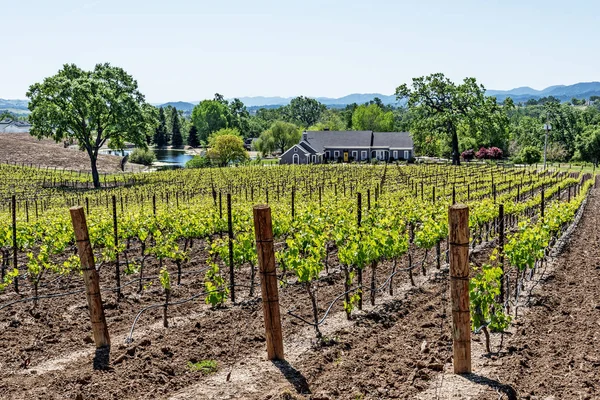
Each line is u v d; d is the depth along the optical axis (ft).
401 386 20.72
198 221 49.65
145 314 30.81
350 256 30.07
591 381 20.75
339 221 41.91
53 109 159.94
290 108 570.05
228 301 32.89
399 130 406.41
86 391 20.90
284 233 47.91
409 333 26.84
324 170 187.73
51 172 190.70
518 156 233.35
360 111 369.30
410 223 51.52
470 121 214.69
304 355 24.02
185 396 20.43
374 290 31.07
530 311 29.99
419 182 132.46
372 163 235.40
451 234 20.49
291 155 248.32
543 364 22.57
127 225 50.93
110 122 168.66
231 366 23.20
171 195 128.77
